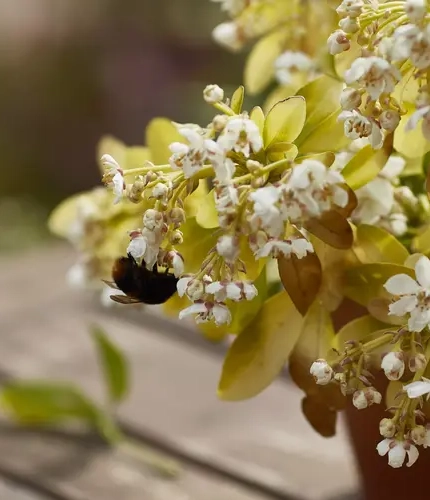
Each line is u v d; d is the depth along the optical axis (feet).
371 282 1.66
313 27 1.87
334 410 1.70
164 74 9.12
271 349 1.70
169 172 1.59
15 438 2.18
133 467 2.10
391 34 1.55
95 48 9.83
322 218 1.59
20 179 9.41
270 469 2.06
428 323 1.55
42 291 2.93
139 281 1.67
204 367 2.39
